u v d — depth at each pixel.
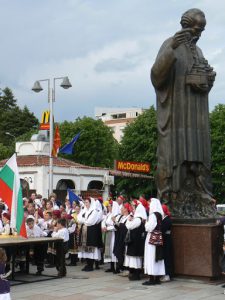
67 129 61.16
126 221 13.21
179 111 13.14
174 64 13.11
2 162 38.34
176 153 13.09
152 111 53.69
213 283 11.88
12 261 12.75
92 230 14.55
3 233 13.87
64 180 38.59
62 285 11.88
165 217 12.20
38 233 14.34
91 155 61.12
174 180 13.09
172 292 10.84
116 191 51.62
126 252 12.62
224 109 47.81
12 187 12.62
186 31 13.25
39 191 36.44
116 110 118.06
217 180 46.50
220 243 12.40
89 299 10.12
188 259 12.27
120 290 11.13
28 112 81.75
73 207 16.89
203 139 13.35
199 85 13.12
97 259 14.55
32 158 38.94
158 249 11.80
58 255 13.30
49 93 27.80
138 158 52.09
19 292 10.95
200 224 12.41
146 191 50.25
